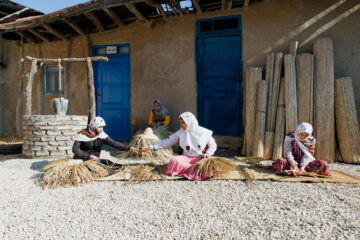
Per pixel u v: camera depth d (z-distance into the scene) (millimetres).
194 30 6133
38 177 3855
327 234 2115
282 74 5359
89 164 3746
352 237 2055
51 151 5105
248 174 3594
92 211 2652
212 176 3662
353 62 5152
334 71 5223
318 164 3590
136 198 2967
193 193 3078
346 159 4633
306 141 3678
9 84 8219
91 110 5492
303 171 3623
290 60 5066
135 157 5230
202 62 6230
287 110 4945
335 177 3586
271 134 5023
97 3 5840
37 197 3057
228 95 6074
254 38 5691
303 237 2086
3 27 7090
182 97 6246
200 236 2148
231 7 5754
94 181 3627
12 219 2506
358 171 4078
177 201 2848
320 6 5305
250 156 5066
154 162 4473
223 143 5902
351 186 3260
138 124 6625
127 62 6957
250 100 5320
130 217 2504
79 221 2447
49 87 7613
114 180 3633
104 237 2168
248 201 2807
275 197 2895
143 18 6359
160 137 5465
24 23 6785
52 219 2496
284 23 5504
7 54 8227
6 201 2941
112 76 7074
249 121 5281
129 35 6727
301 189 3133
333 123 4793
